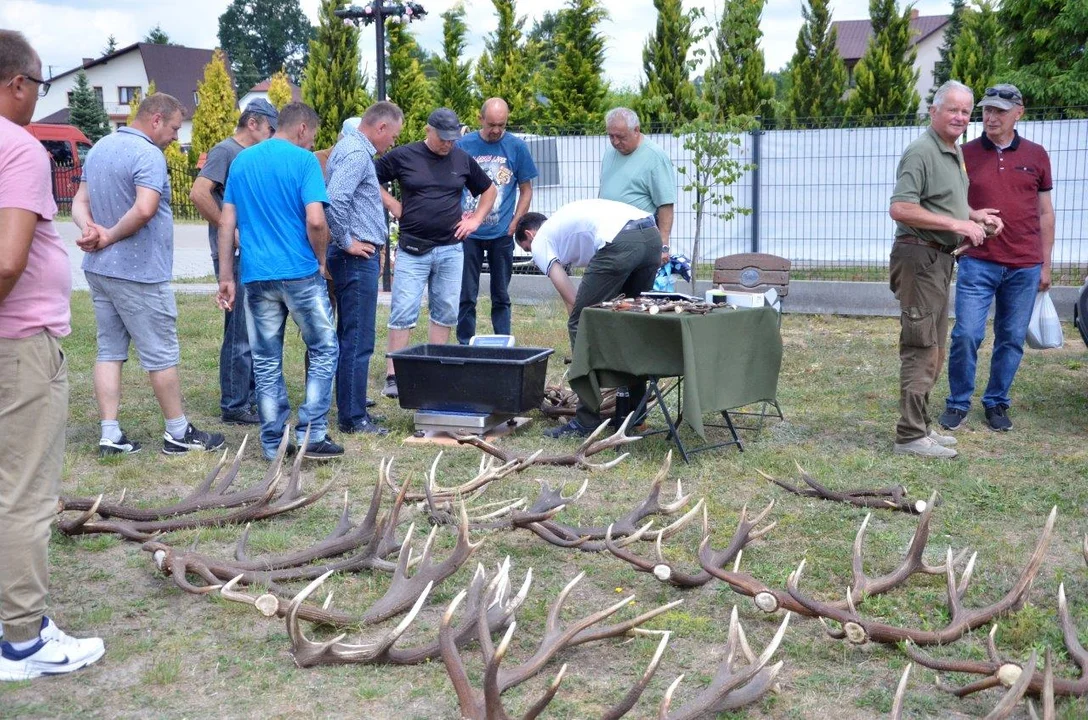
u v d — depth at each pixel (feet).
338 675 10.59
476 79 74.54
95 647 10.82
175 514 15.14
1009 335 21.17
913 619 12.05
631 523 14.67
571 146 47.03
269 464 18.70
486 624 9.84
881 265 42.70
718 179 40.01
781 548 14.44
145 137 18.28
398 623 11.82
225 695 10.19
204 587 11.86
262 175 17.67
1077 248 40.98
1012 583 13.17
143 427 21.43
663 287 29.17
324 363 18.62
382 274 46.65
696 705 9.30
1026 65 84.38
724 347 19.08
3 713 9.73
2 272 9.61
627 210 21.22
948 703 10.14
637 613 12.25
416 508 16.19
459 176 23.45
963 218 18.60
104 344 18.92
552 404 23.22
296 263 17.88
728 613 12.26
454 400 20.67
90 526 14.34
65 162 113.39
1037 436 20.93
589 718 9.76
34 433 10.21
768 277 31.55
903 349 19.31
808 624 11.98
